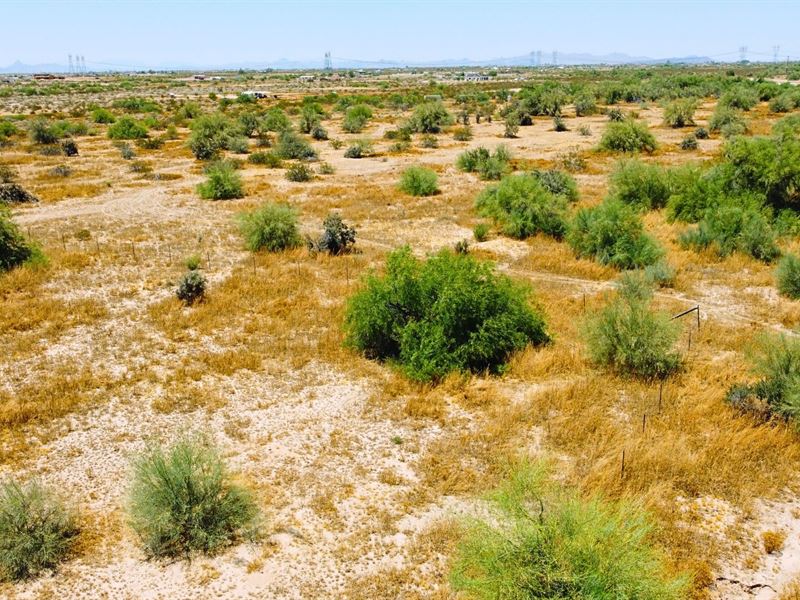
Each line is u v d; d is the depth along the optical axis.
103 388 12.66
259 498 9.27
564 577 6.50
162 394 12.44
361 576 7.90
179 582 7.79
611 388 12.46
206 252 22.14
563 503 7.43
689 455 10.07
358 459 10.36
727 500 9.30
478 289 13.94
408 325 13.52
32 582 7.77
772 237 20.73
